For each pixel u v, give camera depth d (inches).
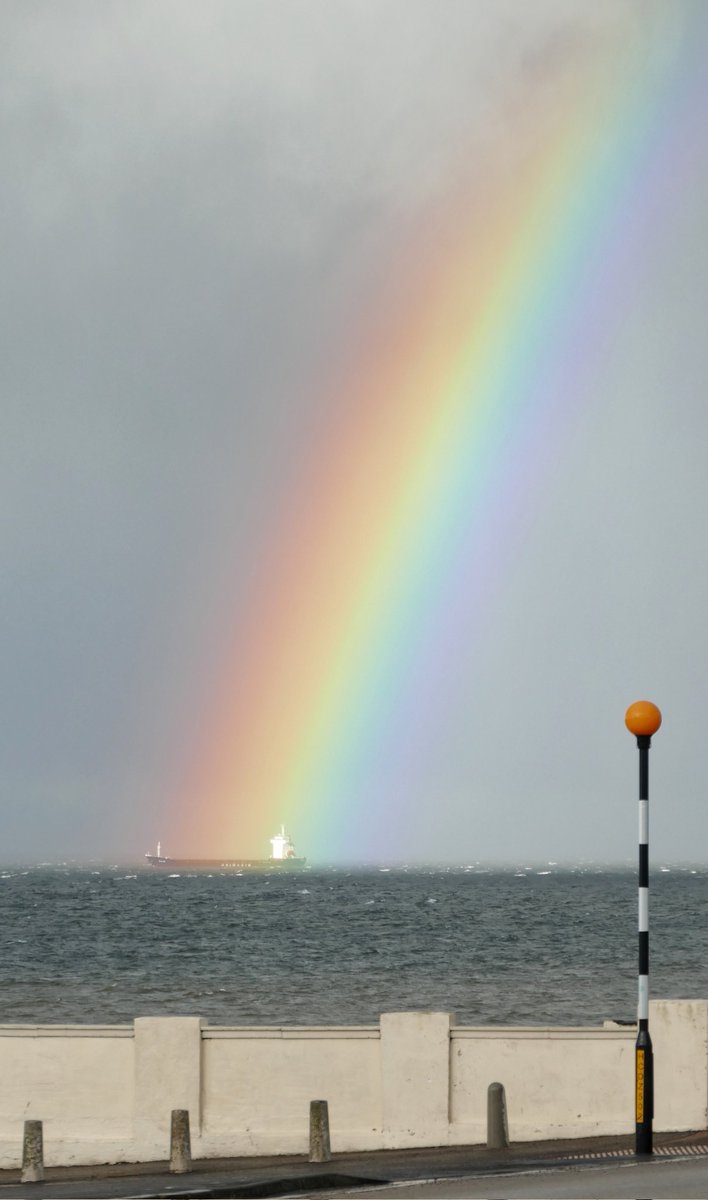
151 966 6107.3
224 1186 1253.1
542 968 5841.5
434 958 6476.4
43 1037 1485.0
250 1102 1471.5
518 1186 1183.6
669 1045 1467.8
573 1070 1466.5
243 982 5231.3
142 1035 1475.1
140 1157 1454.2
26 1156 1331.2
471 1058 1475.1
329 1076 1475.1
